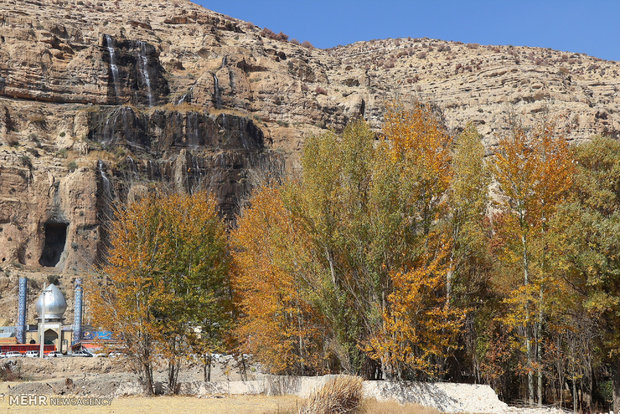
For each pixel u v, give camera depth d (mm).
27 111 124812
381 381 37406
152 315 46344
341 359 40250
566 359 48375
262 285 43000
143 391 45312
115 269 46188
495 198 54344
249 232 46781
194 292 47906
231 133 131500
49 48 133500
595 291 39594
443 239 38906
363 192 41188
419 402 36688
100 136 123938
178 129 128250
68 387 48281
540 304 39500
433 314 38594
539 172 40188
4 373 66000
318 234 40750
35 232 110000
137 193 112000
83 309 103125
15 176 110938
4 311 99875
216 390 45531
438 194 40438
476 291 45562
